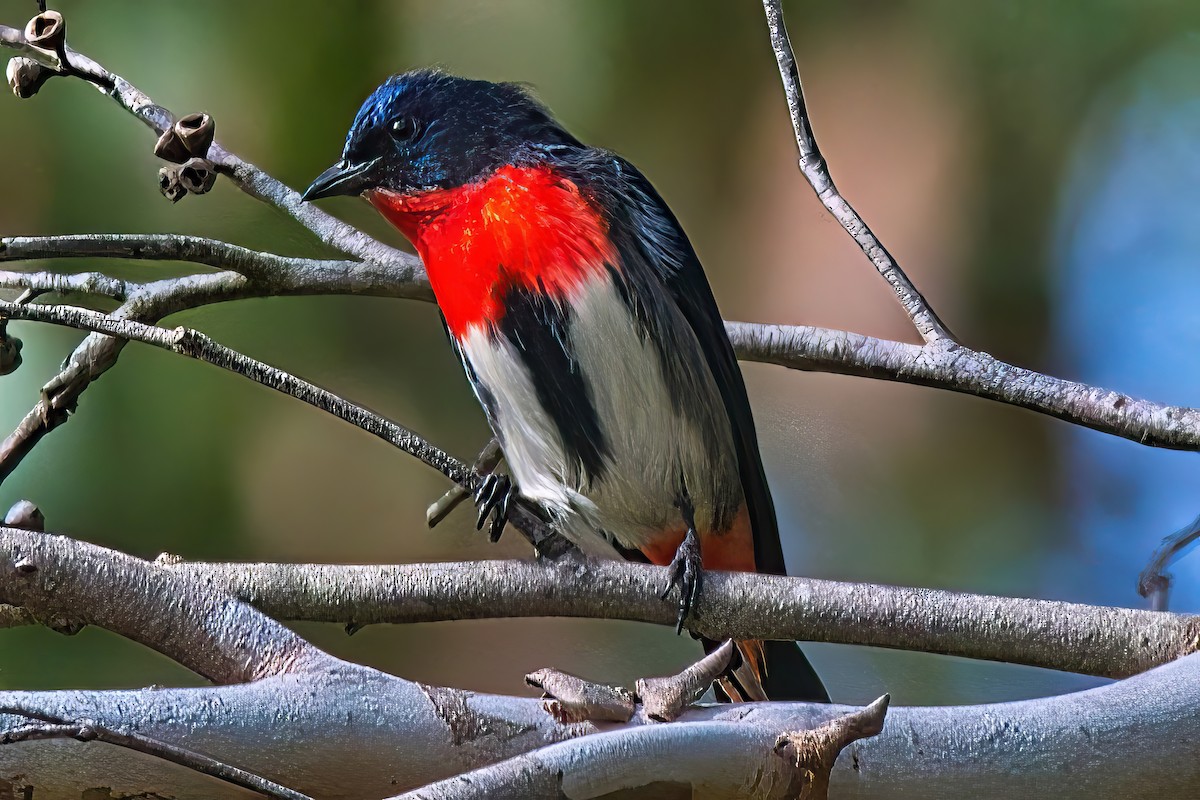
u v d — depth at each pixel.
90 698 1.80
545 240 1.86
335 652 1.90
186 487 1.91
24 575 1.81
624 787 1.80
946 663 1.88
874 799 1.80
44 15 1.84
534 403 1.87
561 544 1.83
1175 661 1.81
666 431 1.87
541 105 1.87
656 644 1.89
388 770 1.81
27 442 1.85
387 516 1.92
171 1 1.92
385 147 1.87
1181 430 1.85
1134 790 1.81
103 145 1.92
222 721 1.80
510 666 1.90
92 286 1.85
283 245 1.90
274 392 1.92
